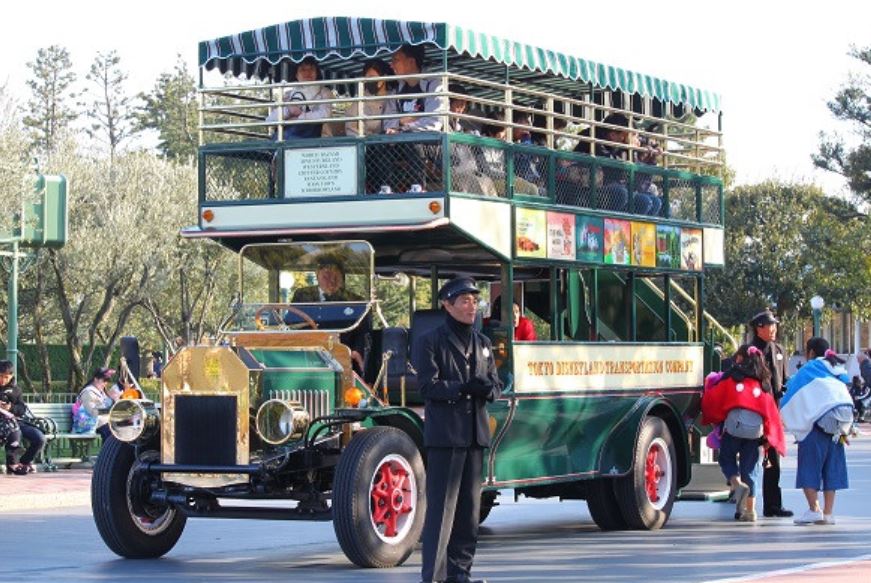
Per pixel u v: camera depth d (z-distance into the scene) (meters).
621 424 15.39
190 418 12.61
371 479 12.12
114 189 45.69
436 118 13.87
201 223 14.16
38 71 85.19
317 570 12.23
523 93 14.96
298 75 14.73
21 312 47.47
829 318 64.31
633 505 15.27
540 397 14.09
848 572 11.37
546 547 13.88
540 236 14.45
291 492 12.56
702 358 17.12
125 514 13.03
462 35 13.54
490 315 15.70
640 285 17.50
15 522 16.91
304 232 13.73
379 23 13.64
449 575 9.94
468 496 9.94
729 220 63.22
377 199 13.52
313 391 12.74
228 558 13.38
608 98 16.50
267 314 13.79
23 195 29.77
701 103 17.42
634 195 16.23
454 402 9.84
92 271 44.12
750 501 15.98
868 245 59.69
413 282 15.77
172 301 49.69
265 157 14.13
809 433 15.45
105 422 25.08
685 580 11.22
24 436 23.56
